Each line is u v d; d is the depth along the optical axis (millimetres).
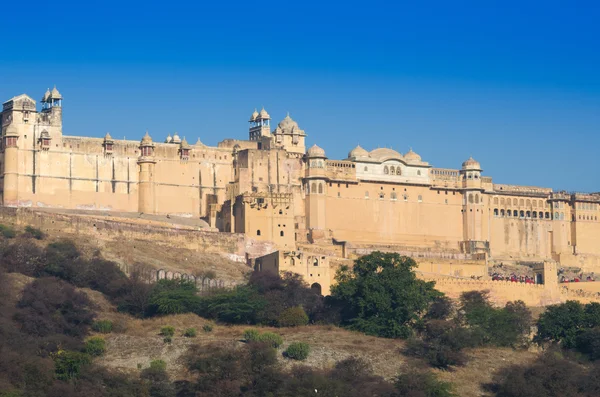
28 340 167375
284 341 181375
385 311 193625
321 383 159375
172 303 190375
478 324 196000
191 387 161625
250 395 158375
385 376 172250
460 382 176000
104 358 171500
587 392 174875
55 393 154250
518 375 175000
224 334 184250
